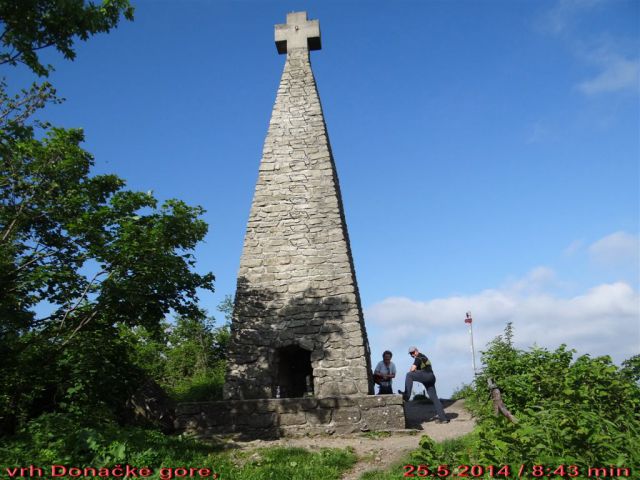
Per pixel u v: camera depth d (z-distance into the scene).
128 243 10.67
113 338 12.05
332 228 13.87
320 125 15.27
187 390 18.44
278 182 14.59
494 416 5.80
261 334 12.93
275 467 8.02
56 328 11.42
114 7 9.30
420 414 14.20
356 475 8.01
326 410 11.51
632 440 5.50
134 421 12.40
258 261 13.70
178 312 12.20
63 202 12.00
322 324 12.88
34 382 10.84
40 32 8.87
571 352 9.17
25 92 13.10
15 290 10.98
